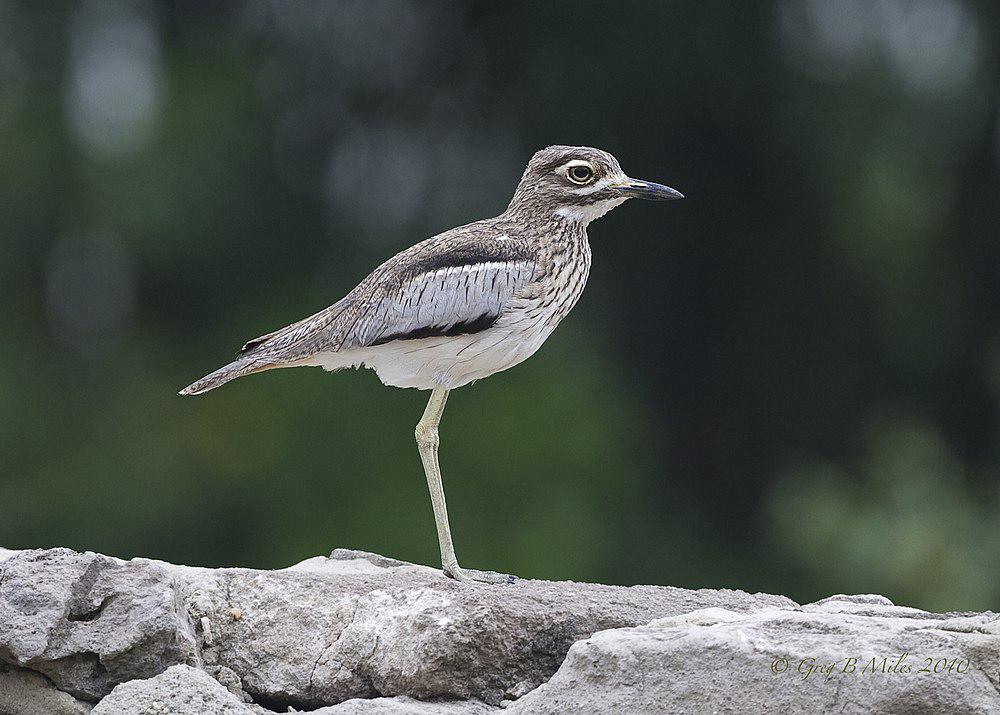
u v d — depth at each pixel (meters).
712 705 7.00
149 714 7.20
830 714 6.85
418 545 17.81
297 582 8.18
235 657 7.98
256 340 9.55
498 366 9.45
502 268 9.27
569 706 7.18
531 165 9.77
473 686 7.61
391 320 9.12
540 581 8.88
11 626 7.43
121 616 7.54
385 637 7.75
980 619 7.32
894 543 16.38
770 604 8.23
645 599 8.19
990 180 20.80
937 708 6.79
